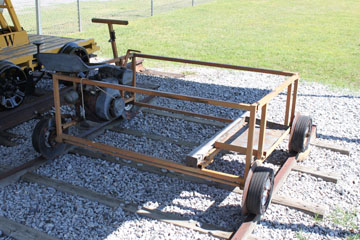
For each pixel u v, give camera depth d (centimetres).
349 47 1230
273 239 359
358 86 824
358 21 1709
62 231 370
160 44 1235
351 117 646
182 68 941
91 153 509
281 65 1001
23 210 399
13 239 360
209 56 1089
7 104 630
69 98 463
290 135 480
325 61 1047
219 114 646
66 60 434
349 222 385
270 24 1641
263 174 367
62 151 500
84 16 1703
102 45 1191
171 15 1833
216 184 445
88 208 402
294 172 470
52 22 1539
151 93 407
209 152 412
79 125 577
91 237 362
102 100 497
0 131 564
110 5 2091
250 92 768
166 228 374
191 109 665
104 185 445
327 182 454
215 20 1725
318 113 661
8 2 764
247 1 2331
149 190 436
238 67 511
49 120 476
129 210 399
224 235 361
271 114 649
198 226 376
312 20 1738
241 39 1345
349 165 492
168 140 545
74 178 458
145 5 2130
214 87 795
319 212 389
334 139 562
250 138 373
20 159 496
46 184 440
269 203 389
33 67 700
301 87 808
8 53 699
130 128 584
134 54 577
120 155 441
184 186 445
